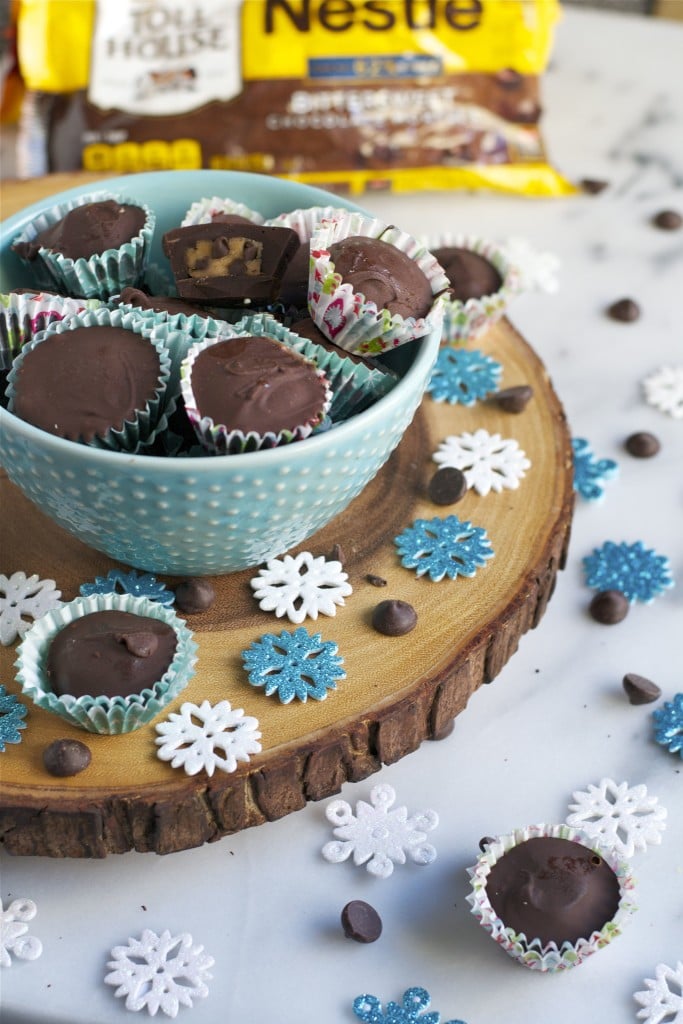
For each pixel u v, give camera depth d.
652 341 0.68
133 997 0.51
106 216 0.57
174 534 0.53
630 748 0.57
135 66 0.71
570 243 0.72
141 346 0.54
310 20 0.71
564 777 0.56
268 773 0.52
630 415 0.66
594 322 0.69
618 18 0.81
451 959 0.53
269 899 0.54
